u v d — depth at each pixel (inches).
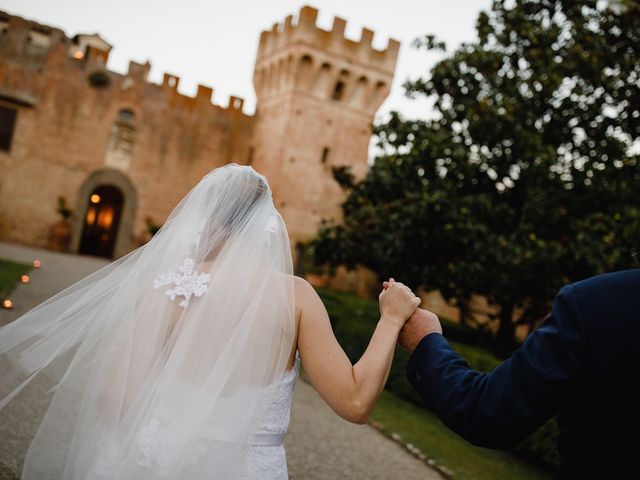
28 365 74.9
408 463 227.6
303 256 1151.6
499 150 484.7
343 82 1194.6
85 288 75.9
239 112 1229.7
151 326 62.8
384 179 536.7
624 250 353.7
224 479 58.9
